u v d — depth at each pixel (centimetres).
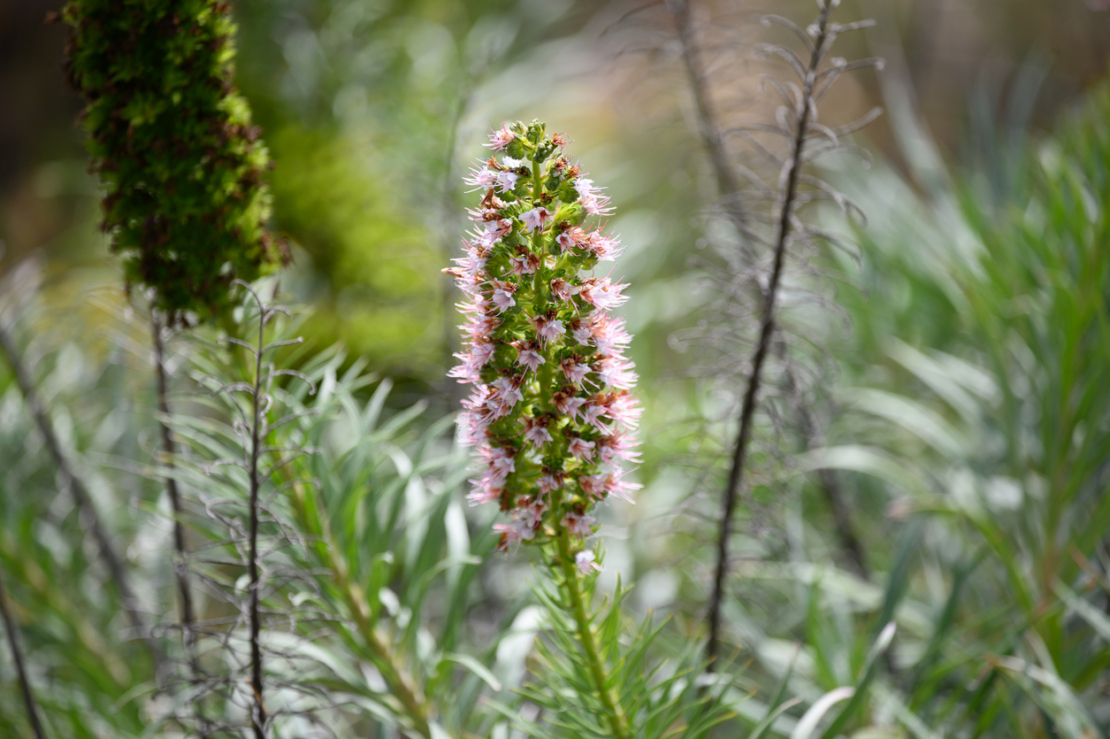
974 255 216
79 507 181
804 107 158
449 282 207
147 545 184
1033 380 196
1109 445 182
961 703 181
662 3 188
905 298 237
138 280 157
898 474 185
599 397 148
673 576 217
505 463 149
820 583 181
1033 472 195
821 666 175
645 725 154
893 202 252
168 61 154
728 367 164
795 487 192
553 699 157
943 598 198
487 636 198
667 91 198
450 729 165
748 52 183
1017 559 188
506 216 146
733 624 181
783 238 160
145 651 184
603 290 147
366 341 248
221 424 171
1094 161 200
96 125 155
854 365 238
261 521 157
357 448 166
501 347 147
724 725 191
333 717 174
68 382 208
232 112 157
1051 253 191
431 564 168
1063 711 170
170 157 155
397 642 167
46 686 184
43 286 240
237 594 159
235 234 157
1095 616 172
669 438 221
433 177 241
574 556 151
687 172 210
